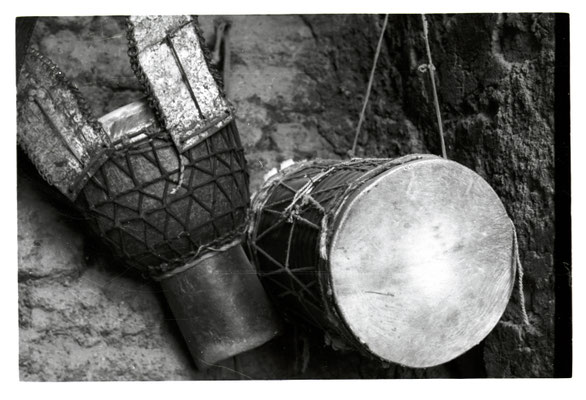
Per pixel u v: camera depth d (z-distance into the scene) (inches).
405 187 75.7
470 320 79.2
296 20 104.9
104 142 78.5
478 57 90.3
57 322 90.1
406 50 100.0
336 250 74.4
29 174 87.9
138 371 91.4
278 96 104.0
